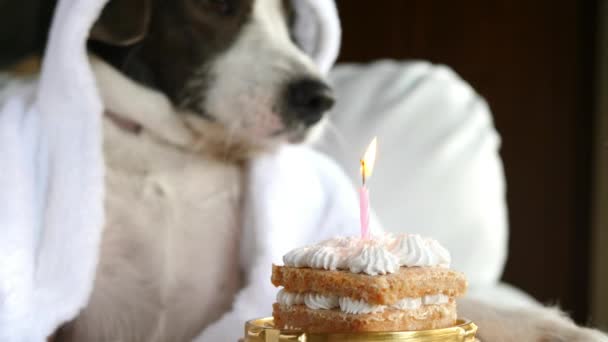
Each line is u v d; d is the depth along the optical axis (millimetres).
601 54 2578
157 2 1398
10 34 2430
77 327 1387
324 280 880
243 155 1440
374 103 2021
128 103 1395
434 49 2787
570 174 2658
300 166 1448
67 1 1309
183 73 1405
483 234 1953
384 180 1921
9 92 1605
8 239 1251
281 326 912
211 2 1410
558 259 2652
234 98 1394
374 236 942
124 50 1400
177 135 1412
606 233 2531
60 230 1268
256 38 1428
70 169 1284
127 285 1403
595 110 2617
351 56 2836
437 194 1928
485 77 2732
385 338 851
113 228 1392
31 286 1249
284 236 1376
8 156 1305
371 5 2826
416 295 881
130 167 1404
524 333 1126
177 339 1441
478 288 1907
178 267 1425
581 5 2652
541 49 2686
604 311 2529
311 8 1512
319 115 1415
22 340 1218
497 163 2074
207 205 1436
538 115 2684
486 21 2736
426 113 2020
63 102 1306
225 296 1456
